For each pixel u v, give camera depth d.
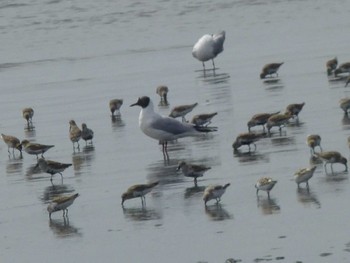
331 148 28.12
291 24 56.41
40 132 34.47
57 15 65.50
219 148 29.66
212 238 21.91
